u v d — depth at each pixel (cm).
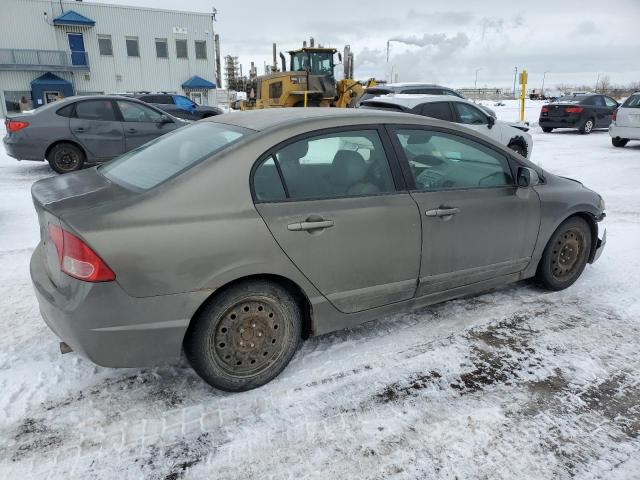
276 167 264
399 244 299
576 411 258
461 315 364
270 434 239
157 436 237
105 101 916
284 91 1619
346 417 252
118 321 228
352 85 1662
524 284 425
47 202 244
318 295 279
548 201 371
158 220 232
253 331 266
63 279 232
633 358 308
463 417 252
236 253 246
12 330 332
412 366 297
